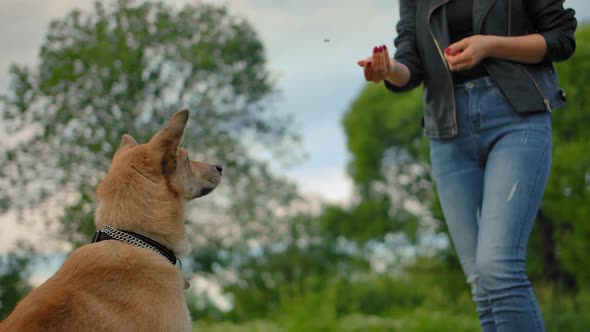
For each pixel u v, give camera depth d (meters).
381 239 14.48
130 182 3.03
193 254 9.73
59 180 6.39
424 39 3.28
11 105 6.31
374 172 14.30
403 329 8.73
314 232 14.27
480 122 3.02
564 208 9.70
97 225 3.04
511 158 2.89
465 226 3.09
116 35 6.41
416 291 12.45
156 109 6.71
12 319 2.53
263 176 8.27
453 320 8.88
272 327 9.41
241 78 7.20
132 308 2.70
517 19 3.02
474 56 2.86
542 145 2.90
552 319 9.12
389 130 13.75
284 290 11.59
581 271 9.84
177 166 3.17
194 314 11.25
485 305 2.97
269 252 12.47
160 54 6.71
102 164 6.40
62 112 6.24
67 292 2.64
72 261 2.80
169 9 6.84
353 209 14.96
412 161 13.72
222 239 8.75
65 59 6.25
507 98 2.94
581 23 10.66
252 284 12.38
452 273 12.09
